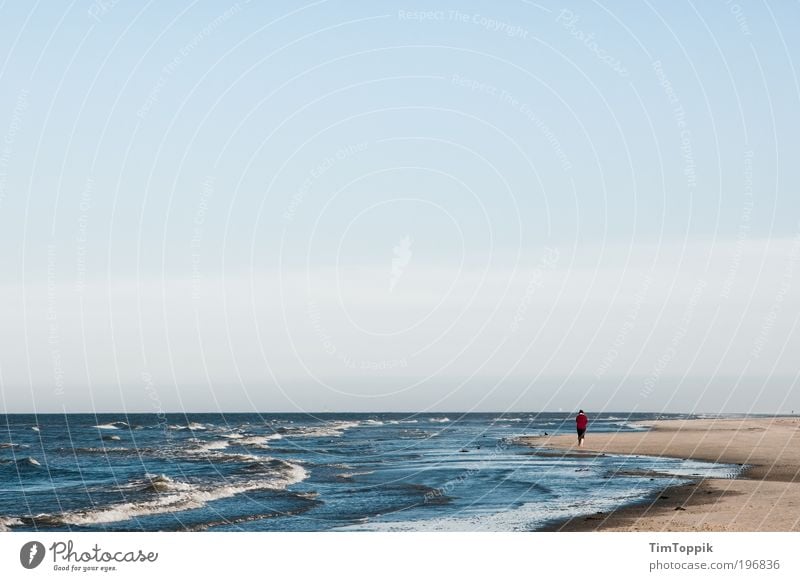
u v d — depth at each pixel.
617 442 45.09
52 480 35.16
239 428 87.50
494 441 52.53
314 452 48.00
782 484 25.45
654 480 27.05
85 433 75.31
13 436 70.75
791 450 38.12
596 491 25.05
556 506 22.53
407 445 52.16
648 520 19.52
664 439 46.53
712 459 34.31
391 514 22.92
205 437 66.19
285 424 101.44
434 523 20.89
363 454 45.59
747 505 21.33
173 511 25.11
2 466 40.88
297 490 28.97
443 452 44.31
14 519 24.25
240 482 32.12
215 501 26.94
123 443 60.47
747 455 35.81
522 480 28.62
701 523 18.89
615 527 18.91
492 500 24.59
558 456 37.91
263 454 47.72
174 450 51.50
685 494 23.53
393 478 31.66
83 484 33.09
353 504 25.28
